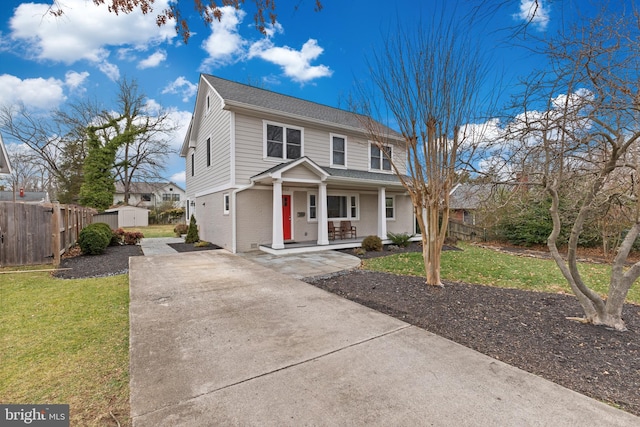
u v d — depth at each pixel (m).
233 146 9.91
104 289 5.38
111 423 2.03
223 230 10.95
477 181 5.13
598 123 3.37
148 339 3.26
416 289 5.38
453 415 2.07
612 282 3.68
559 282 6.11
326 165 12.20
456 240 14.10
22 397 2.31
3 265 7.33
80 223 11.19
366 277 6.37
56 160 24.42
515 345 3.19
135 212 28.61
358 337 3.36
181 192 45.75
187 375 2.55
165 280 5.96
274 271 6.90
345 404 2.18
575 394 2.32
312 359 2.85
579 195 4.56
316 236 12.12
